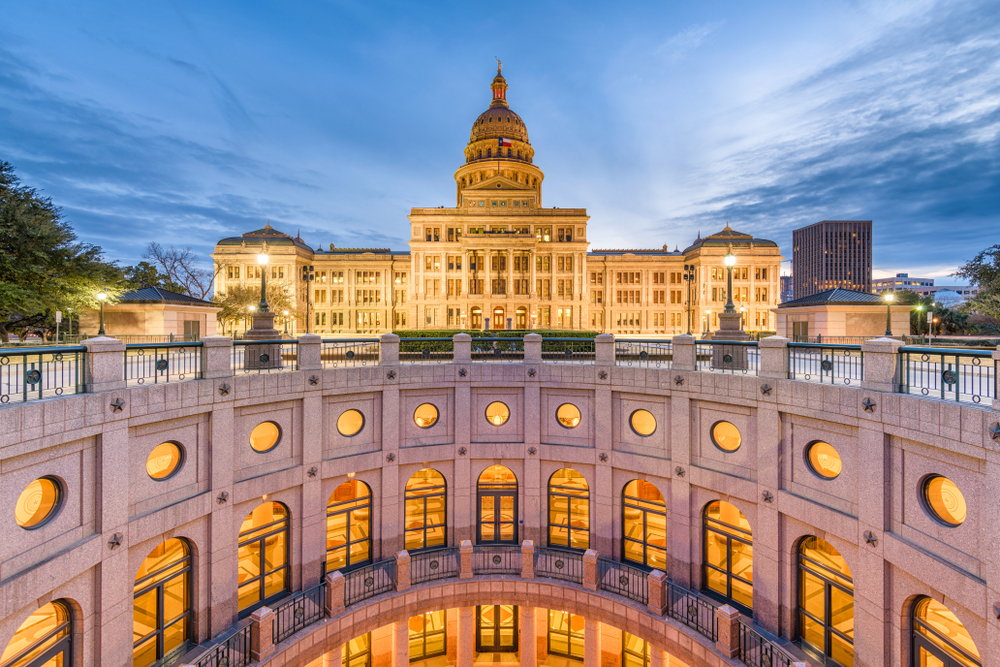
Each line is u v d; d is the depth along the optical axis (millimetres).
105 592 9484
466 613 15359
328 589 13055
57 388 9023
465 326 67000
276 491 13211
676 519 14117
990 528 7594
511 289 67188
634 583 14234
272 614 11648
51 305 24562
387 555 15555
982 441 7699
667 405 14500
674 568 14219
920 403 8805
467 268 67375
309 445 13969
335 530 14922
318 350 14336
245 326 56969
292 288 72250
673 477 14148
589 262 79125
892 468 9586
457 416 16438
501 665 16828
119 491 9742
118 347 9891
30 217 23156
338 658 13172
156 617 11023
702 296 75250
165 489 10922
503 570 15398
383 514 15492
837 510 10578
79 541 9031
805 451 11484
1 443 7527
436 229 69875
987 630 7652
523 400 16594
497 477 16953
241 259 72062
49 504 8781
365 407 15367
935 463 8688
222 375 12195
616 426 15586
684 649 12375
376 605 13703
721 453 13305
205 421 11930
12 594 7664
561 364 16266
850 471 10422
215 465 11922
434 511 16531
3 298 22125
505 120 83250
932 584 8516
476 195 72062
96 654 9406
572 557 15883
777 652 11273
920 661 9281
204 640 11750
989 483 7613
